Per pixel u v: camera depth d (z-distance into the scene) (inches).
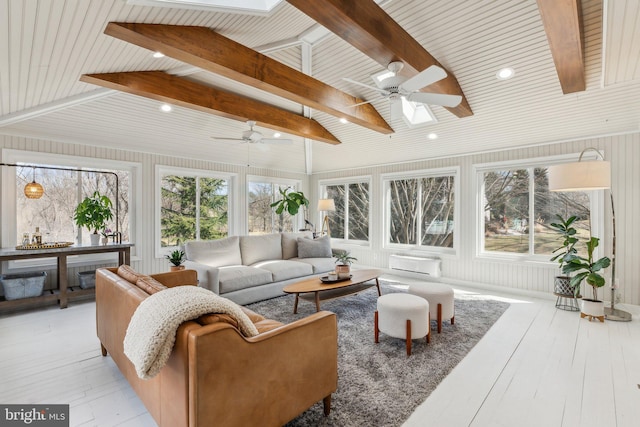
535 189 178.4
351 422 68.7
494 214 193.8
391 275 227.6
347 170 268.7
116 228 175.3
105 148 179.0
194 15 93.0
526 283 177.0
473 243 197.5
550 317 137.6
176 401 51.9
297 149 258.5
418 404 75.4
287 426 67.3
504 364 95.0
